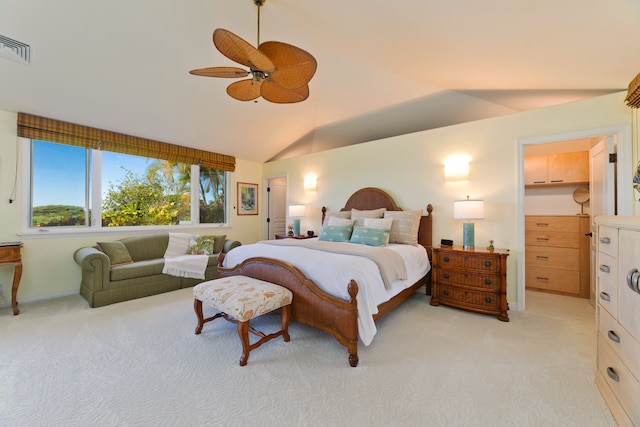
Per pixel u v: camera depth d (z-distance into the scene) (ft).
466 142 10.70
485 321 8.50
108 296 10.07
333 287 6.68
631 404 4.00
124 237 12.80
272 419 4.43
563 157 12.25
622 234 4.37
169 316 8.95
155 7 7.19
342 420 4.41
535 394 5.02
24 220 10.19
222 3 7.12
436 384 5.32
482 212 9.48
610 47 5.78
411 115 13.24
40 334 7.55
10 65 8.04
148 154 13.28
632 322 4.04
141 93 10.19
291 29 8.09
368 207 13.24
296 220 15.46
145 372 5.75
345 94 12.11
